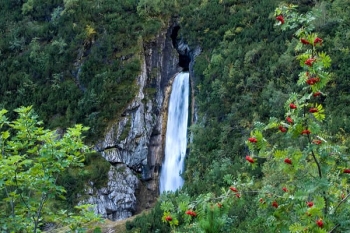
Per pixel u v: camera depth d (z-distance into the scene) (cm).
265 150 728
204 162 3938
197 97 4616
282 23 730
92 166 4356
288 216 738
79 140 1113
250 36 4803
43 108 4719
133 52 4991
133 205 4422
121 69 4919
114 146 4562
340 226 696
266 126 730
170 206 767
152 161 4803
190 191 3134
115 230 3753
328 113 3362
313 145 692
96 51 5022
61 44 5094
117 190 4338
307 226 673
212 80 4531
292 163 700
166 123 5031
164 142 4950
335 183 757
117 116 4656
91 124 4547
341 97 3556
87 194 4153
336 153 709
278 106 3791
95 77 4825
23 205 1072
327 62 671
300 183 699
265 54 4381
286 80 4041
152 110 4909
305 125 689
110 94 4731
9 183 1048
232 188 759
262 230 1490
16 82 4922
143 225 3044
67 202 4019
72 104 4691
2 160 1011
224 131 4012
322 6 4347
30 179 1046
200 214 712
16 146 1094
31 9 5747
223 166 3475
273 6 5078
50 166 1064
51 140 1088
